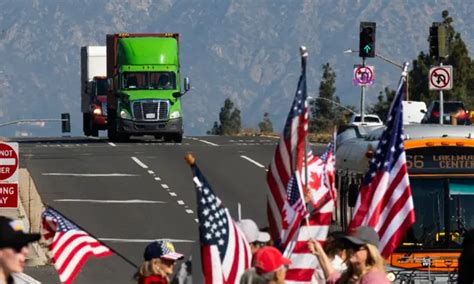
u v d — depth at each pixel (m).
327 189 32.16
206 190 25.67
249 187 81.69
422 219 43.44
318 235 26.56
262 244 27.03
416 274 43.06
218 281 25.83
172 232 64.69
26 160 97.38
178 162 95.75
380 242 27.67
